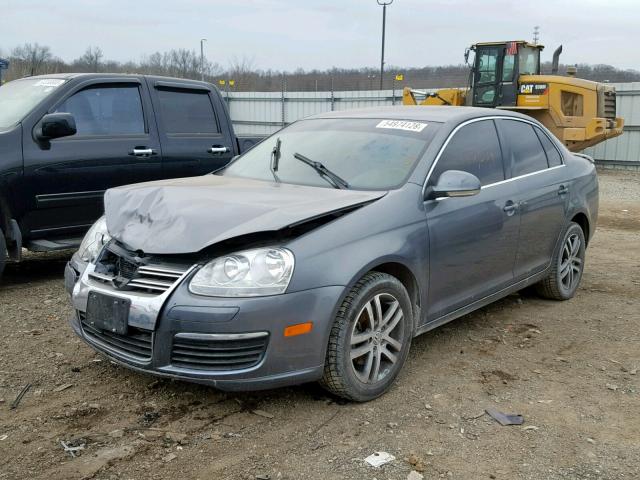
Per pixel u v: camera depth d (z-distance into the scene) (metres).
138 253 3.53
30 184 5.76
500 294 4.88
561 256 5.61
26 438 3.25
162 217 3.59
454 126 4.54
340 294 3.41
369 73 35.72
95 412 3.54
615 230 10.06
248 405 3.63
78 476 2.93
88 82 6.28
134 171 6.48
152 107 6.73
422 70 30.08
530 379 4.08
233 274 3.26
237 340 3.22
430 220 4.04
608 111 18.30
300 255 3.35
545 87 17.56
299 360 3.35
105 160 6.23
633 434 3.40
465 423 3.48
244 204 3.63
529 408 3.68
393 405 3.67
